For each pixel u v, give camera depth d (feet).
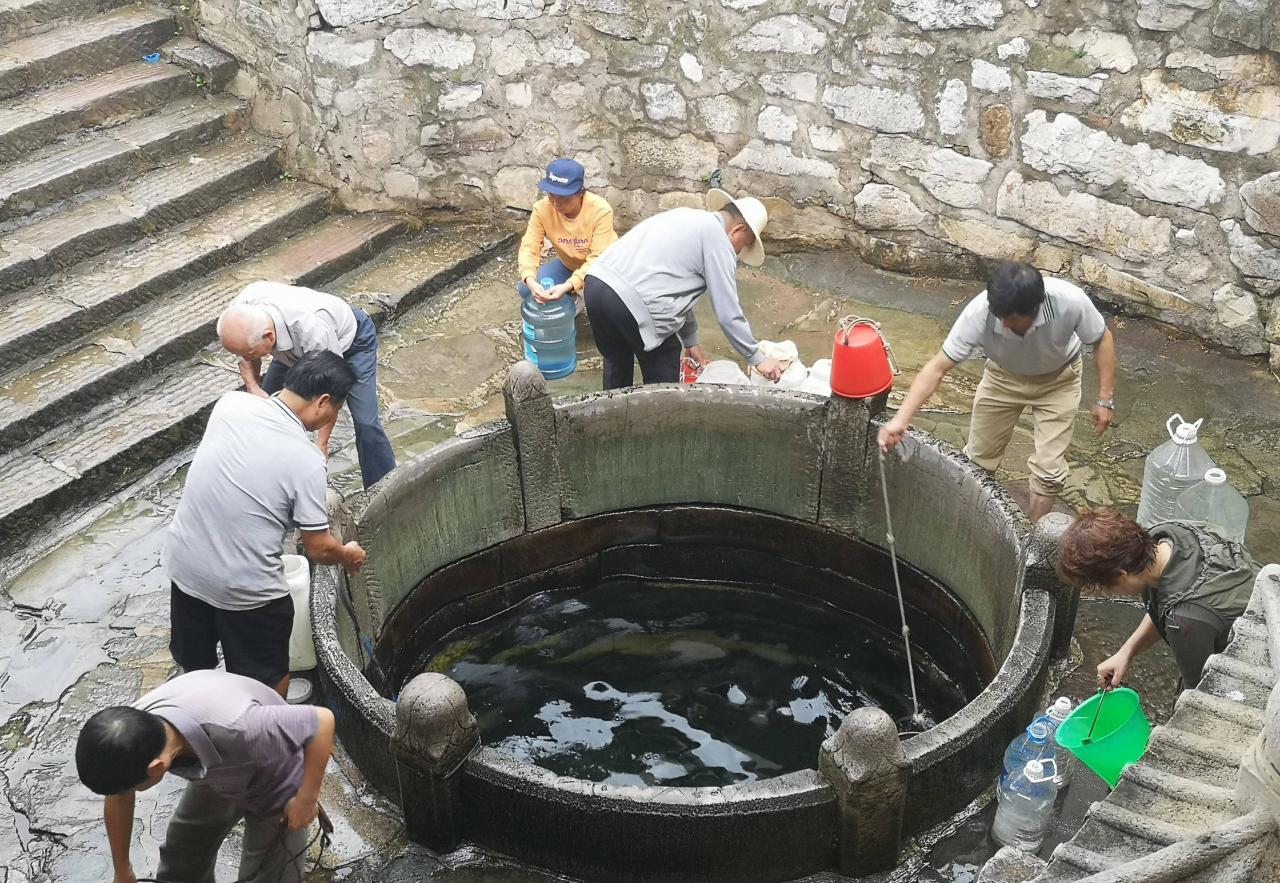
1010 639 13.52
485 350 21.36
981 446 16.51
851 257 23.38
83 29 23.72
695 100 22.91
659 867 11.68
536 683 15.60
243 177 23.57
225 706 10.14
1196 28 18.58
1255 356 20.03
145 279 20.95
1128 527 10.78
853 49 21.43
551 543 16.87
